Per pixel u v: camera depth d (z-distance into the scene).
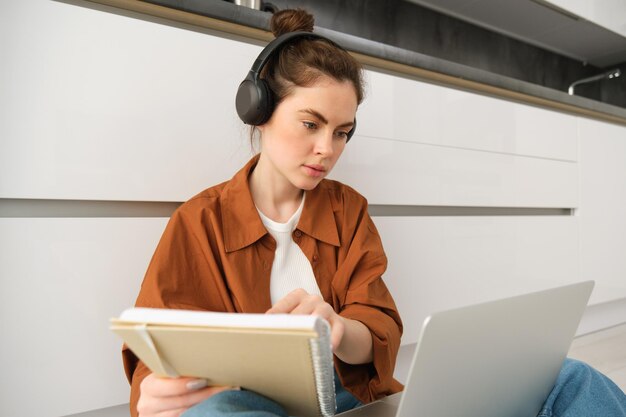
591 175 2.06
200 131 1.05
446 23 2.36
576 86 2.95
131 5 0.96
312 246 0.85
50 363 0.88
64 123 0.89
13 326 0.85
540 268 1.85
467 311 0.44
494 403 0.55
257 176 0.86
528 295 0.51
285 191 0.86
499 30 2.57
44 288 0.88
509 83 1.67
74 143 0.91
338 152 0.76
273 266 0.83
